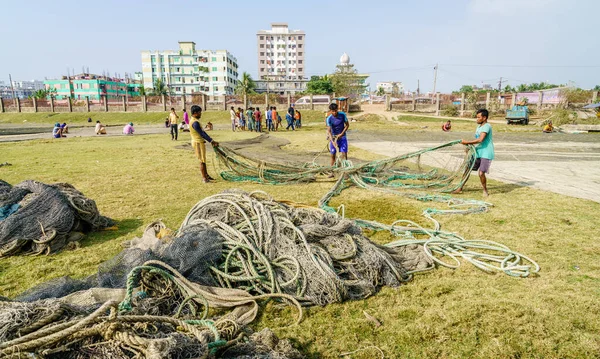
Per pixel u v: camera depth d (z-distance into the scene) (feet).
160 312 10.95
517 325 10.89
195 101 171.42
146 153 47.75
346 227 14.61
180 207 22.98
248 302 11.65
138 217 21.04
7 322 7.75
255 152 48.98
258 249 13.39
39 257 15.87
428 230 18.16
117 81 435.12
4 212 17.08
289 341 10.15
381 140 66.59
